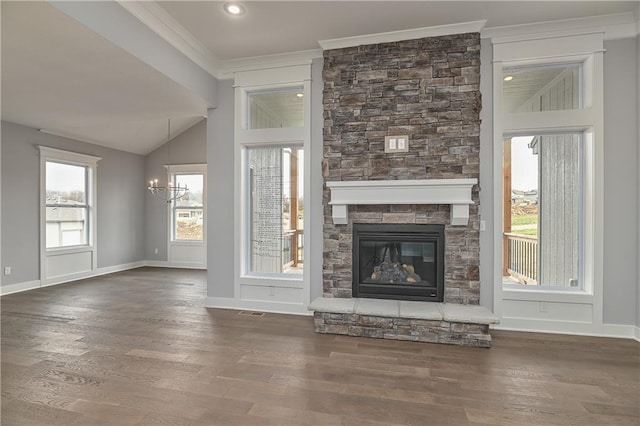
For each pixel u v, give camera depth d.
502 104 3.38
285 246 4.08
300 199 4.01
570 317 3.28
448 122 3.40
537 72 3.47
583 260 3.36
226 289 4.19
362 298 3.59
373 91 3.57
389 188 3.39
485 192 3.42
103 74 3.28
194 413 1.98
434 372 2.49
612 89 3.19
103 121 5.15
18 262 5.33
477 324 2.96
